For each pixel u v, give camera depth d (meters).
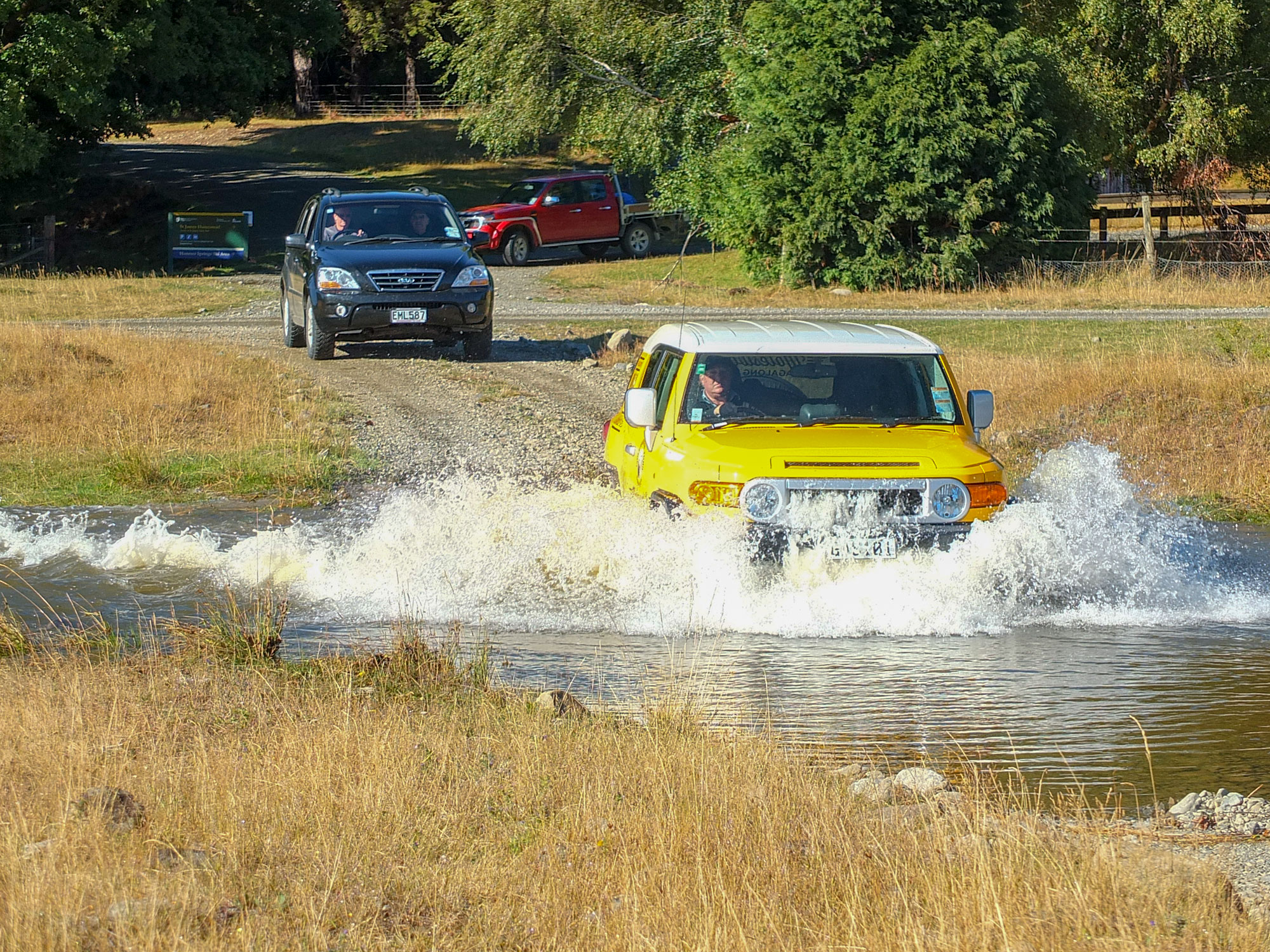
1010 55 48.69
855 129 49.03
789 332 15.13
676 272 56.03
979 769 8.84
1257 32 58.69
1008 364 29.98
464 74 63.78
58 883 6.15
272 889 6.45
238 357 32.09
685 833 7.04
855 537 12.87
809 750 9.17
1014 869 6.50
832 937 5.96
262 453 22.52
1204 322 38.28
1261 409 24.56
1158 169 59.31
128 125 62.94
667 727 9.19
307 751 8.20
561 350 35.12
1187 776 8.70
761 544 12.80
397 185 88.56
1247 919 6.16
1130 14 57.25
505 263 61.72
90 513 18.53
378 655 11.30
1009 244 50.28
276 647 11.83
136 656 11.37
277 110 128.12
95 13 58.94
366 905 6.32
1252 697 10.55
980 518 13.24
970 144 48.44
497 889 6.52
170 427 24.42
